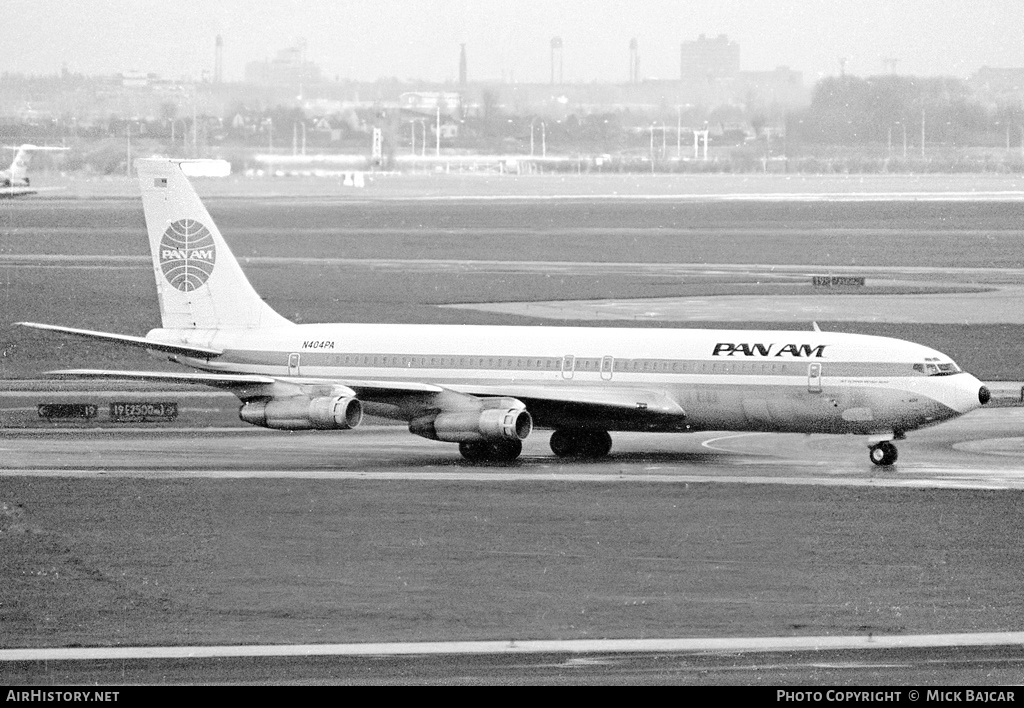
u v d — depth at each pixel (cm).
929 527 14862
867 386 18838
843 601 12100
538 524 15038
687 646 10850
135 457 19612
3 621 11556
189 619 11612
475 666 10394
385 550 13850
